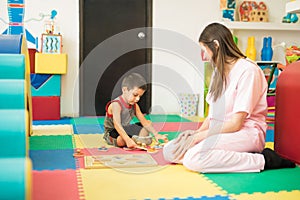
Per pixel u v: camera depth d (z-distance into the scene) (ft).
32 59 10.25
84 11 11.07
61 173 5.03
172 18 11.56
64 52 10.96
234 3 11.55
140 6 11.42
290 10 7.40
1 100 3.64
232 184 4.66
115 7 11.27
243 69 5.44
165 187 4.53
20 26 10.68
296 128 5.69
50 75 10.14
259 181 4.79
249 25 11.44
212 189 4.47
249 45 11.62
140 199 4.11
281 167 5.41
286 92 5.93
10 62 4.51
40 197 4.10
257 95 5.45
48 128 8.75
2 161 2.61
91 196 4.17
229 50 5.53
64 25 10.91
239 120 5.37
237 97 5.42
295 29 11.69
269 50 11.64
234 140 5.35
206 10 11.69
